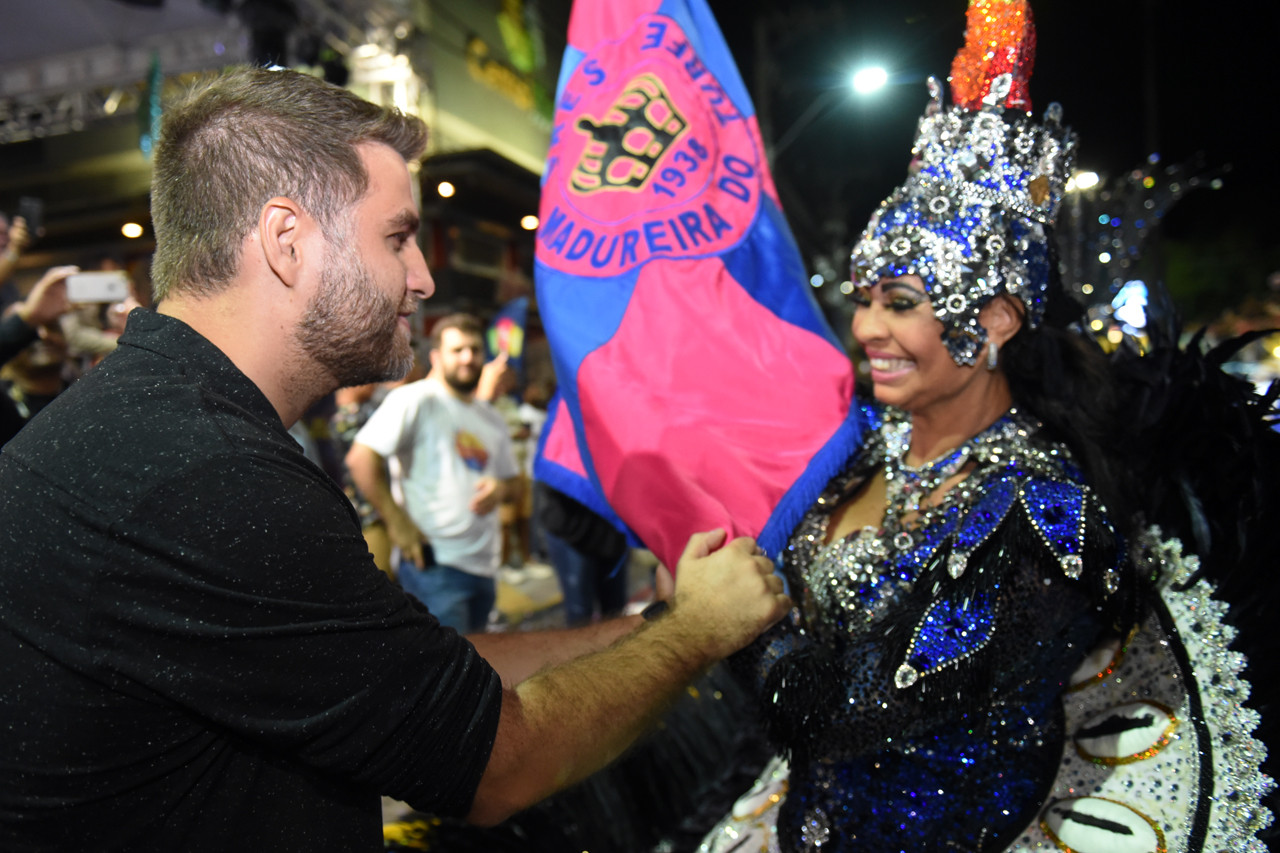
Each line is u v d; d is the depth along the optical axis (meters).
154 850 0.78
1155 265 1.71
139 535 0.75
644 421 1.36
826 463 1.25
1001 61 1.07
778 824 1.21
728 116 1.59
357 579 0.81
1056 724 1.16
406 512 2.90
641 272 1.46
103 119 7.72
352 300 0.90
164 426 0.79
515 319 6.04
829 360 1.37
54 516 0.77
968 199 1.07
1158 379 1.23
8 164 9.50
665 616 1.09
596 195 1.52
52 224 8.36
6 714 0.76
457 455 2.93
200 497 0.76
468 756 0.84
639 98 1.54
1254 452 1.16
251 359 0.88
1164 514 1.24
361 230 0.90
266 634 0.76
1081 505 1.00
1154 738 1.11
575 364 1.45
